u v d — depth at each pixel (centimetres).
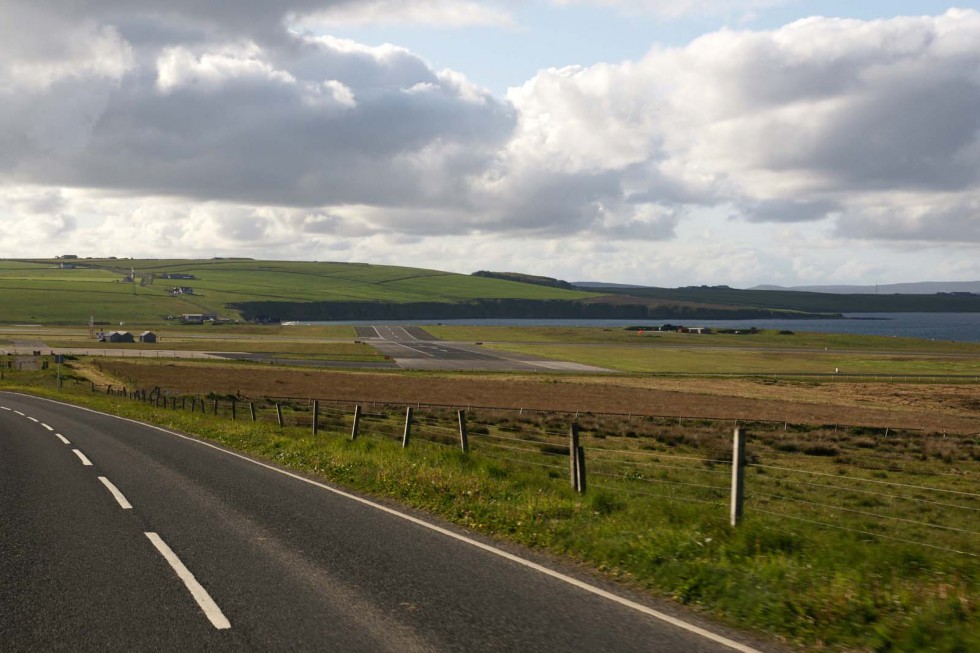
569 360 12550
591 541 1032
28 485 1537
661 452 3216
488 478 1611
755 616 747
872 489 2291
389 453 1988
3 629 699
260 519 1202
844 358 13400
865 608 764
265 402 5728
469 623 722
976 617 735
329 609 759
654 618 746
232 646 659
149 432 2770
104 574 882
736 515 1136
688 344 17562
